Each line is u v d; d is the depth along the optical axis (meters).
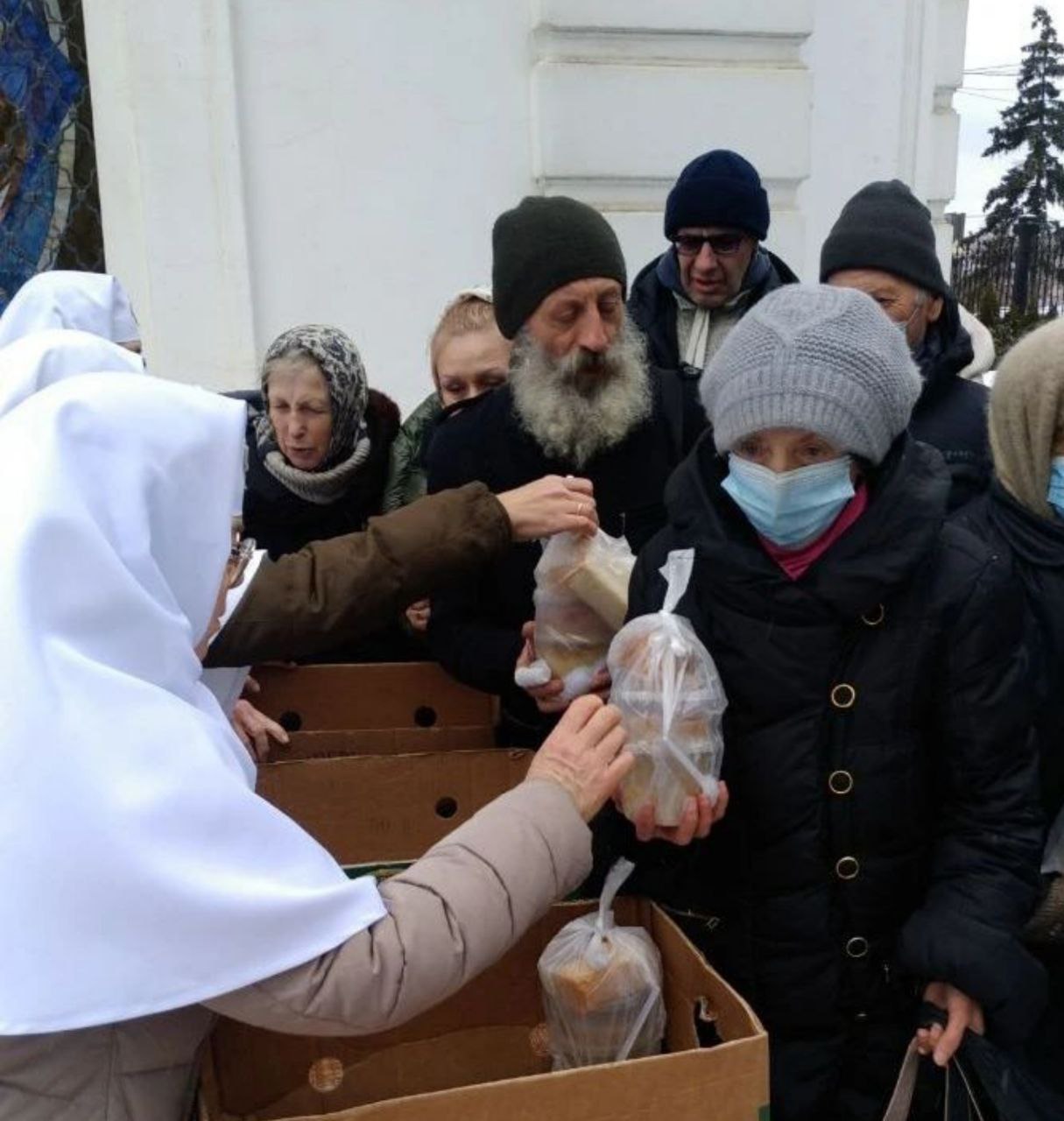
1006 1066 1.44
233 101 3.58
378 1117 1.11
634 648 1.46
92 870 0.98
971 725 1.46
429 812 1.89
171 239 3.64
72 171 3.79
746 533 1.53
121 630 1.07
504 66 3.76
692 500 1.55
